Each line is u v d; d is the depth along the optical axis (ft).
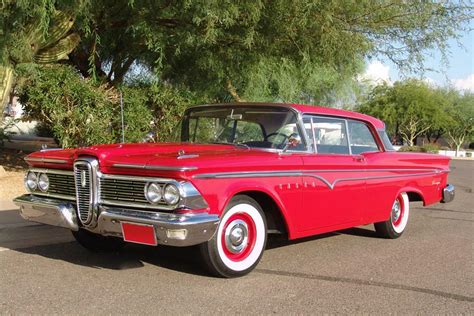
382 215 23.36
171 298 15.19
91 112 34.68
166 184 15.16
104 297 15.20
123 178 16.02
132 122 37.01
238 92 49.67
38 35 32.63
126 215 15.62
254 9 34.06
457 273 19.02
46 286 16.20
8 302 14.73
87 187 16.76
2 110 33.42
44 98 33.71
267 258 20.40
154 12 35.91
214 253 16.37
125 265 18.70
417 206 38.17
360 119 22.75
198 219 15.14
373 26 41.45
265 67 44.45
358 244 23.65
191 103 41.04
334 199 20.31
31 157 19.02
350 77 53.78
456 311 14.96
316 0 34.94
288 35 39.19
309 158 19.25
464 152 190.19
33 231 24.29
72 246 21.75
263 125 19.71
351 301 15.52
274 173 17.79
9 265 18.66
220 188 15.98
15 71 32.96
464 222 30.99
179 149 18.49
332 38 38.24
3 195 31.48
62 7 31.40
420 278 18.24
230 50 40.70
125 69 47.09
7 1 28.40
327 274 18.35
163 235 15.11
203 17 33.32
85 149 17.11
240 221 17.15
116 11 38.22
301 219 18.94
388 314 14.52
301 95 64.64
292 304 15.05
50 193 18.52
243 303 14.96
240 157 16.92
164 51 39.93
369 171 22.16
